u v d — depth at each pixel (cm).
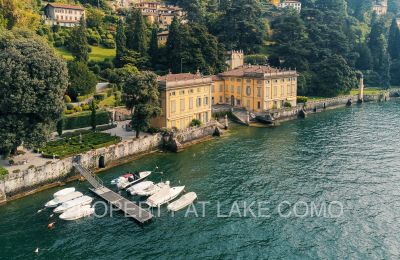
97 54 16462
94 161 8162
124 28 17012
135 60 15488
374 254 5228
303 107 14875
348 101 17338
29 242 5456
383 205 6606
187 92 10819
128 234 5691
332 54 19700
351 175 7981
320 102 15900
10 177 6706
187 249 5319
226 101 14512
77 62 12250
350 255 5209
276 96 13862
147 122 9294
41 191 7100
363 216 6222
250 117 13012
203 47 15988
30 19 14588
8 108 7050
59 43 16150
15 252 5225
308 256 5181
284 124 13025
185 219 6131
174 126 10481
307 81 17438
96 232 5741
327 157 9169
